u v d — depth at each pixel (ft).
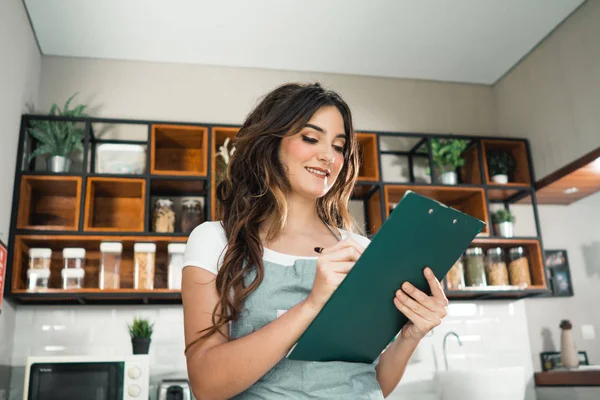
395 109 13.80
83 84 12.46
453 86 14.32
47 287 10.27
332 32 12.00
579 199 13.44
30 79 11.49
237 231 3.34
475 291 11.78
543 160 12.76
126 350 11.06
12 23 9.93
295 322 2.79
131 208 11.85
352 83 13.76
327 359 3.05
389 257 2.64
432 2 11.06
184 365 11.12
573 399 10.93
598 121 11.15
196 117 12.75
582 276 13.29
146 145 12.25
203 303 3.15
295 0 10.93
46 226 10.92
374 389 3.16
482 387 10.13
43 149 11.05
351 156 3.95
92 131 11.82
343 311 2.73
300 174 3.54
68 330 11.03
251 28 11.82
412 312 2.86
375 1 10.99
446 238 2.74
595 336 12.95
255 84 13.24
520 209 13.56
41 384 8.87
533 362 12.63
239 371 2.79
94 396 8.95
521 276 12.19
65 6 10.91
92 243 10.89
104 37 11.98
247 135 3.67
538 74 12.92
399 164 13.42
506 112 14.08
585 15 11.43
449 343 12.37
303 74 13.56
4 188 9.91
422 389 11.94
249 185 3.69
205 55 12.77
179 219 12.04
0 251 8.99
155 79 12.83
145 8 11.07
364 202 12.76
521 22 11.98
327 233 3.80
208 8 11.13
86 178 10.89
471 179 13.17
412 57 13.10
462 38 12.41
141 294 10.43
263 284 3.20
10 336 10.59
